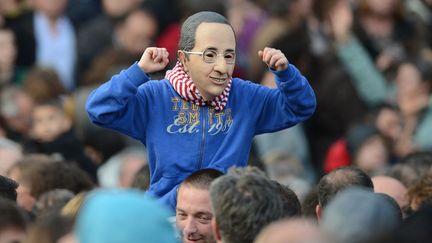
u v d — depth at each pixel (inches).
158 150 550.0
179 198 532.1
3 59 1041.5
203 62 533.6
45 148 900.0
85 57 1087.0
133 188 670.5
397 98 1020.5
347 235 410.3
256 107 558.3
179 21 1073.5
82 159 904.3
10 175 697.6
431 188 629.9
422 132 987.9
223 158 549.6
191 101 548.7
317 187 590.2
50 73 954.1
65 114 911.7
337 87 1004.6
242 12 1099.3
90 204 406.9
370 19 1052.5
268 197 470.6
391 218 417.7
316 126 1006.4
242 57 1074.7
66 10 1099.3
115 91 534.3
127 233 394.6
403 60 1039.0
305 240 384.5
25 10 1074.7
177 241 428.8
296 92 545.0
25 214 510.6
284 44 996.6
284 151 957.2
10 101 955.3
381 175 732.0
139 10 1069.1
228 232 469.7
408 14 1085.1
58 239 445.7
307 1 1037.2
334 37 1037.8
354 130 930.1
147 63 537.3
